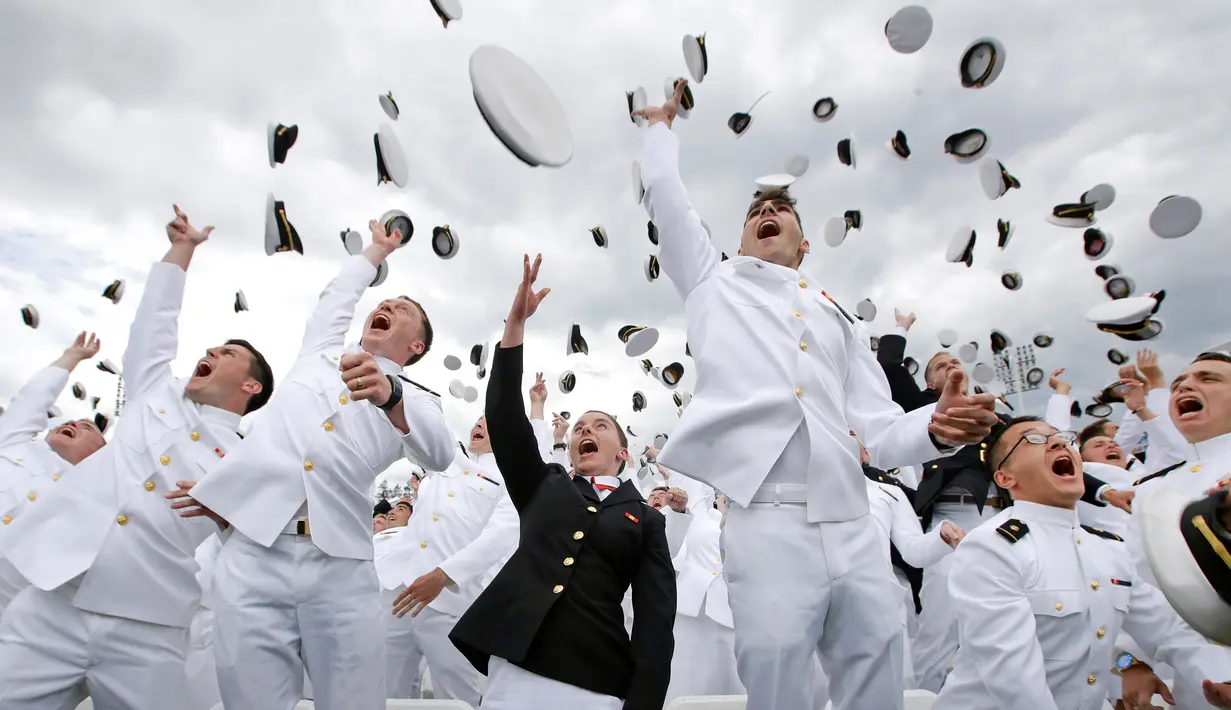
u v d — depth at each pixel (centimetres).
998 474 344
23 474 500
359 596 326
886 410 302
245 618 307
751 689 250
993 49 412
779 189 334
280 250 399
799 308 298
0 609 438
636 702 239
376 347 382
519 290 282
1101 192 483
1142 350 534
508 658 243
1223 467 312
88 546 340
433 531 528
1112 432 592
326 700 316
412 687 521
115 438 368
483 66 292
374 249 427
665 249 324
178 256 410
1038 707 283
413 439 341
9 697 316
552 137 312
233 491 321
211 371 391
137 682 333
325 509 324
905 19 428
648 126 334
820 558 255
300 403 348
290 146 399
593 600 257
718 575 503
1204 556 106
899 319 636
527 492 285
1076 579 314
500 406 281
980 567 312
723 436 272
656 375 673
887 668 250
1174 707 329
